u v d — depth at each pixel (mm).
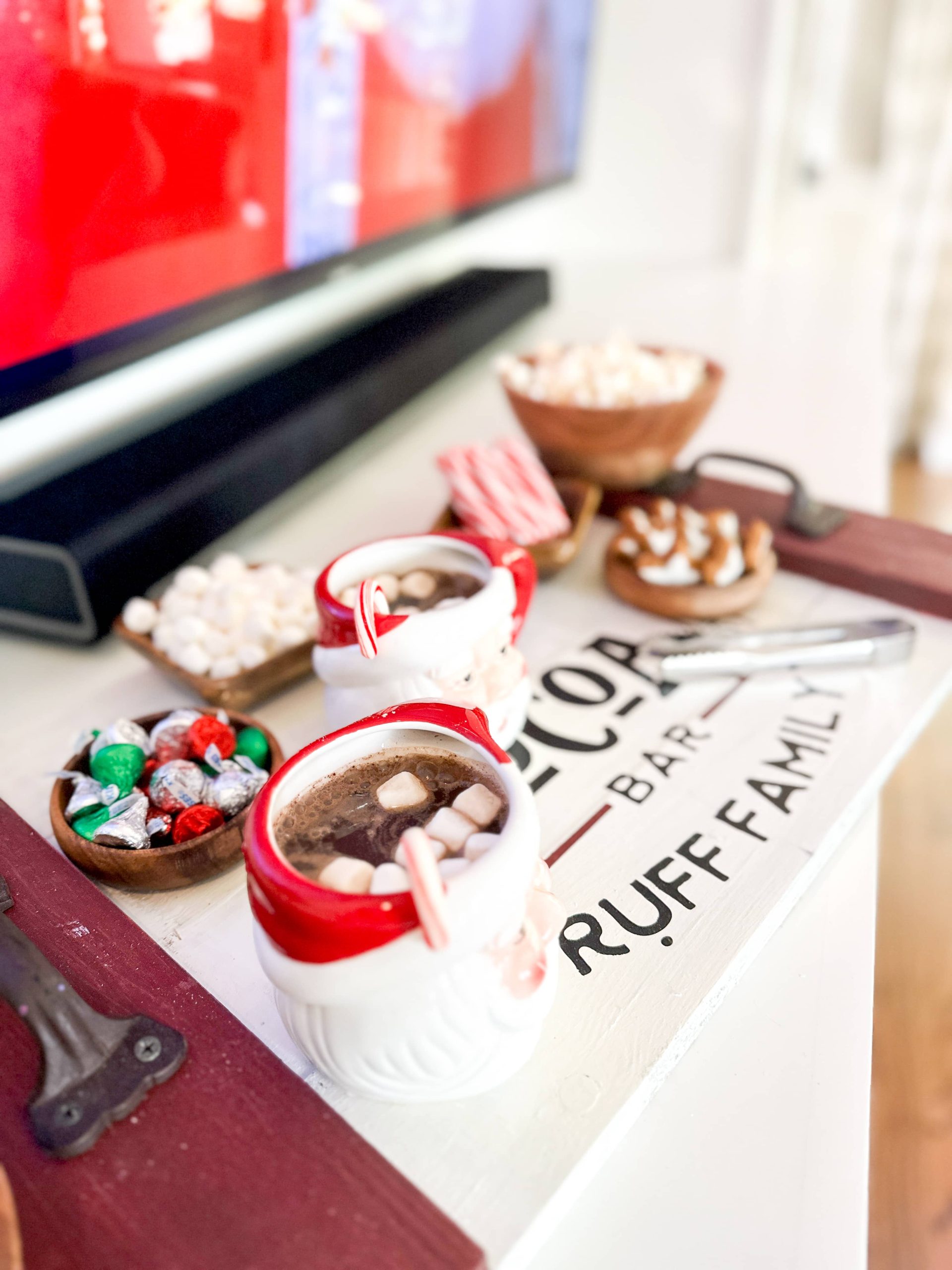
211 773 470
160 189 687
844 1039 398
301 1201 321
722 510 690
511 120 1219
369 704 471
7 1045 370
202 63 688
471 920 312
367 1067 339
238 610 563
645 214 1646
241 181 767
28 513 630
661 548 647
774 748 529
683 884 447
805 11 1518
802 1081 384
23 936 359
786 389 1064
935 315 1939
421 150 1028
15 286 596
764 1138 366
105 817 434
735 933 423
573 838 473
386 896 310
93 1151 335
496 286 1174
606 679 589
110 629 624
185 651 553
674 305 1386
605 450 715
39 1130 333
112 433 770
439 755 385
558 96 1333
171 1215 318
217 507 690
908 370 2010
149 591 651
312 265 889
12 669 621
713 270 1586
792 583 680
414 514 809
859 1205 345
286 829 354
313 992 320
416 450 932
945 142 1747
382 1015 324
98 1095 343
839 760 520
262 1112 345
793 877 450
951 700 1375
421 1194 322
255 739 479
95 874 439
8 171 570
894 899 1054
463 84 1070
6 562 606
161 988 385
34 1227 316
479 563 514
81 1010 357
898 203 1816
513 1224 325
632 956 413
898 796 1201
